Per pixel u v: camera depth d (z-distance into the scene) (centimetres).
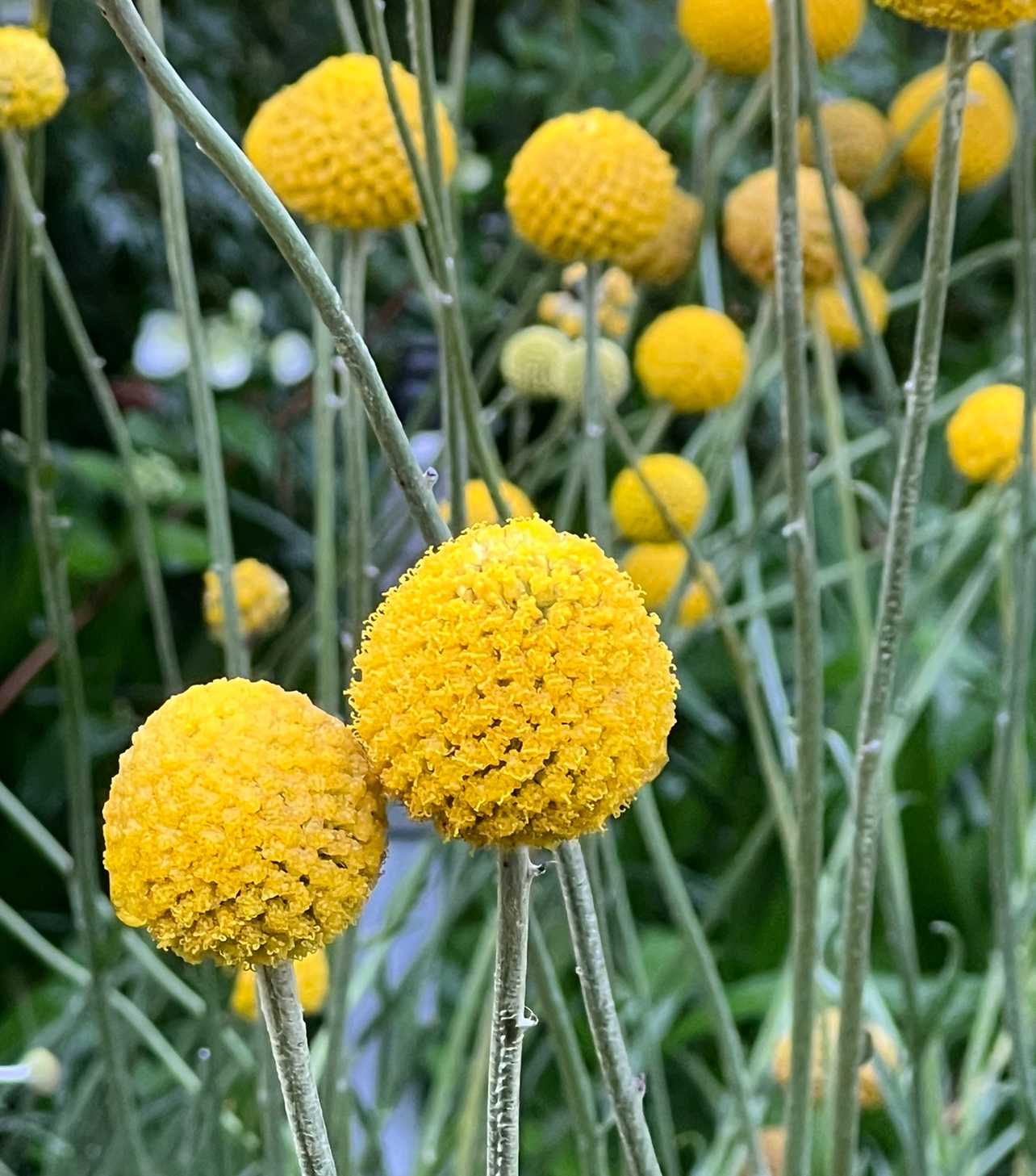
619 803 15
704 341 35
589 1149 25
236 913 14
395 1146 45
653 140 30
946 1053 48
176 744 15
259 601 34
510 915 15
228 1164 30
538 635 14
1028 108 26
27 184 28
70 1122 34
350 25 30
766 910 55
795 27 21
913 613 36
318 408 29
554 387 38
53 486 28
